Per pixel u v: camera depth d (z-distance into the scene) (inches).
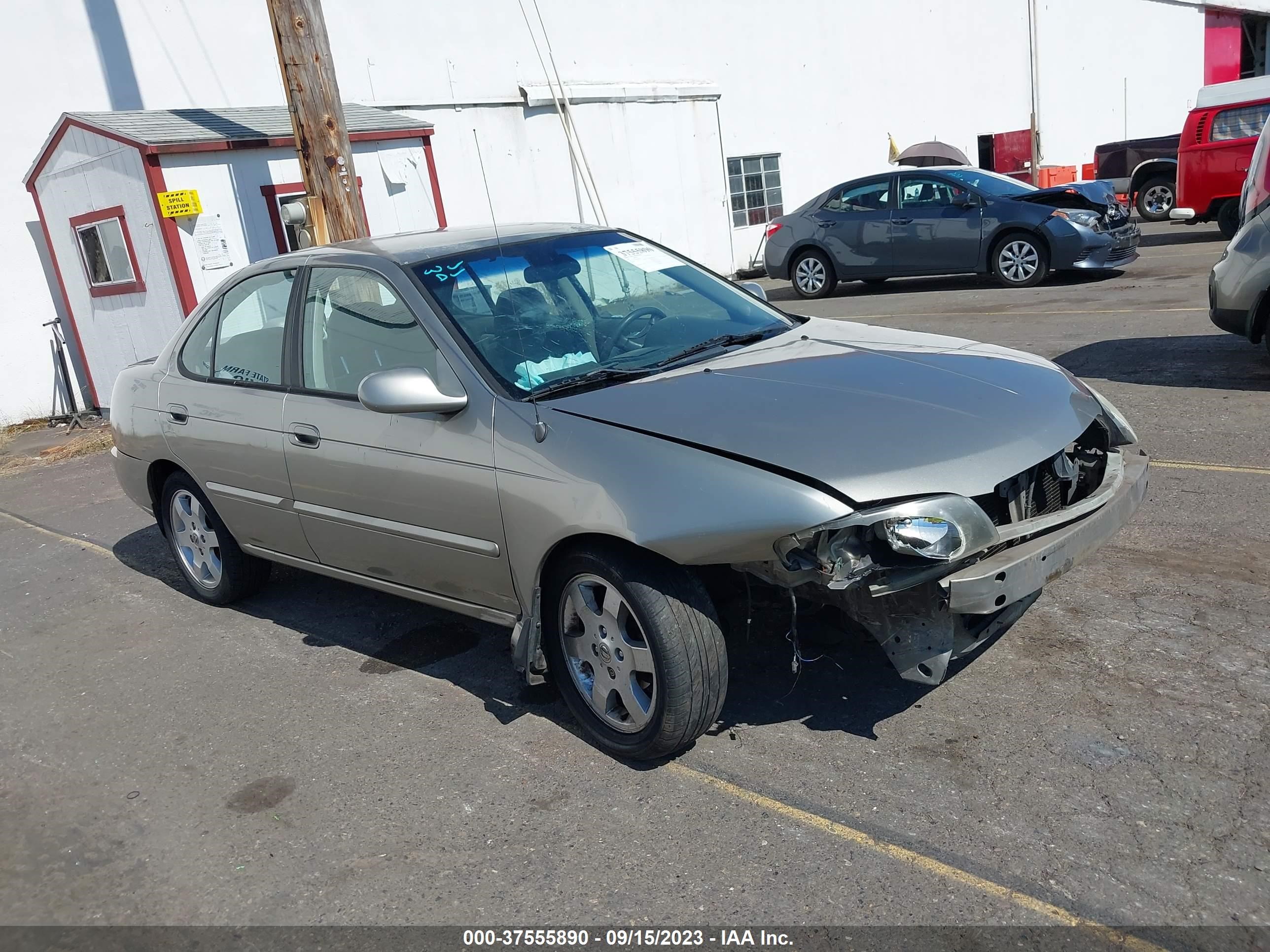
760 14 669.3
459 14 509.0
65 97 404.8
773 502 108.7
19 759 150.0
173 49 427.5
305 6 290.4
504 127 530.0
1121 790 111.8
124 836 127.0
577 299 153.9
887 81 772.6
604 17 578.6
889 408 120.5
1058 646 144.1
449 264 152.3
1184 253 526.6
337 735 145.3
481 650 167.9
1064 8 933.8
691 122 627.8
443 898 108.3
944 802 113.7
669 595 118.0
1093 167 948.0
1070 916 95.3
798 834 111.3
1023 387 130.4
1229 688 128.8
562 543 126.6
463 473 134.0
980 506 114.7
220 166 346.0
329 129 298.4
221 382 178.5
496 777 130.1
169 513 202.7
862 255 523.5
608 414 125.3
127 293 364.2
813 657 147.6
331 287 159.6
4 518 288.0
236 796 132.7
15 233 403.5
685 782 123.6
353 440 149.1
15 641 196.4
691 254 639.1
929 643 111.4
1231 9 1144.8
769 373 133.0
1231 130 528.7
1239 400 245.9
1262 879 97.0
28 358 412.5
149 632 192.2
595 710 131.3
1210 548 169.2
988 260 483.5
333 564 165.8
